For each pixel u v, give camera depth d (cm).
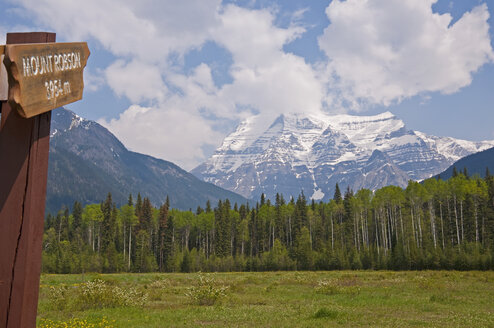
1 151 350
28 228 341
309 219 14500
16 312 330
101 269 10969
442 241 11544
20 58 323
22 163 348
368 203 12975
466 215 11462
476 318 1700
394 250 9569
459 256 8231
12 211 343
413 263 8950
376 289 3184
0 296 332
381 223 12769
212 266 11794
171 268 11688
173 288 3591
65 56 395
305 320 1675
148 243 13062
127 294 2303
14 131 352
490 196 10869
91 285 2234
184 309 2097
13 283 334
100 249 12775
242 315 1812
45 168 365
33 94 341
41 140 360
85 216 14250
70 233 13988
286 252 12250
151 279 5434
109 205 13175
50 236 12331
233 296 2683
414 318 1738
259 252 14462
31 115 339
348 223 13312
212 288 2439
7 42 372
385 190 12431
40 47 351
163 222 13562
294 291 3225
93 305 2141
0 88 343
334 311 1811
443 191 11262
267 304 2345
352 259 10594
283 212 15225
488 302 2312
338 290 2977
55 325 1401
